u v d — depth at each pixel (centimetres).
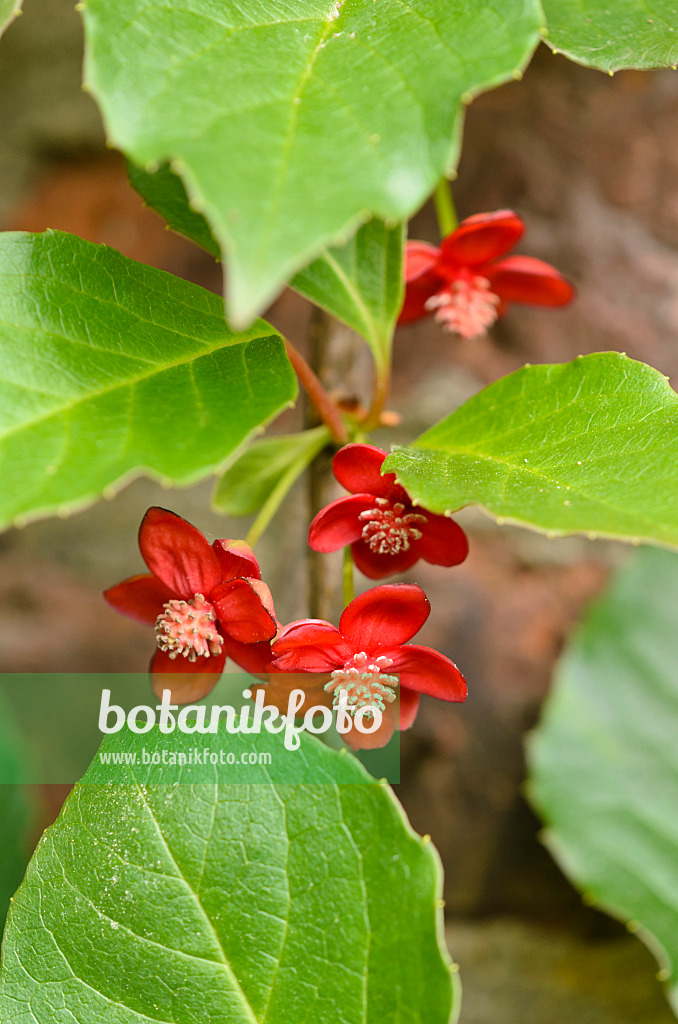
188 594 26
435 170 22
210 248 26
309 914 24
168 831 25
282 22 23
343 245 26
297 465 27
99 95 22
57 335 24
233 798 25
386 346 26
